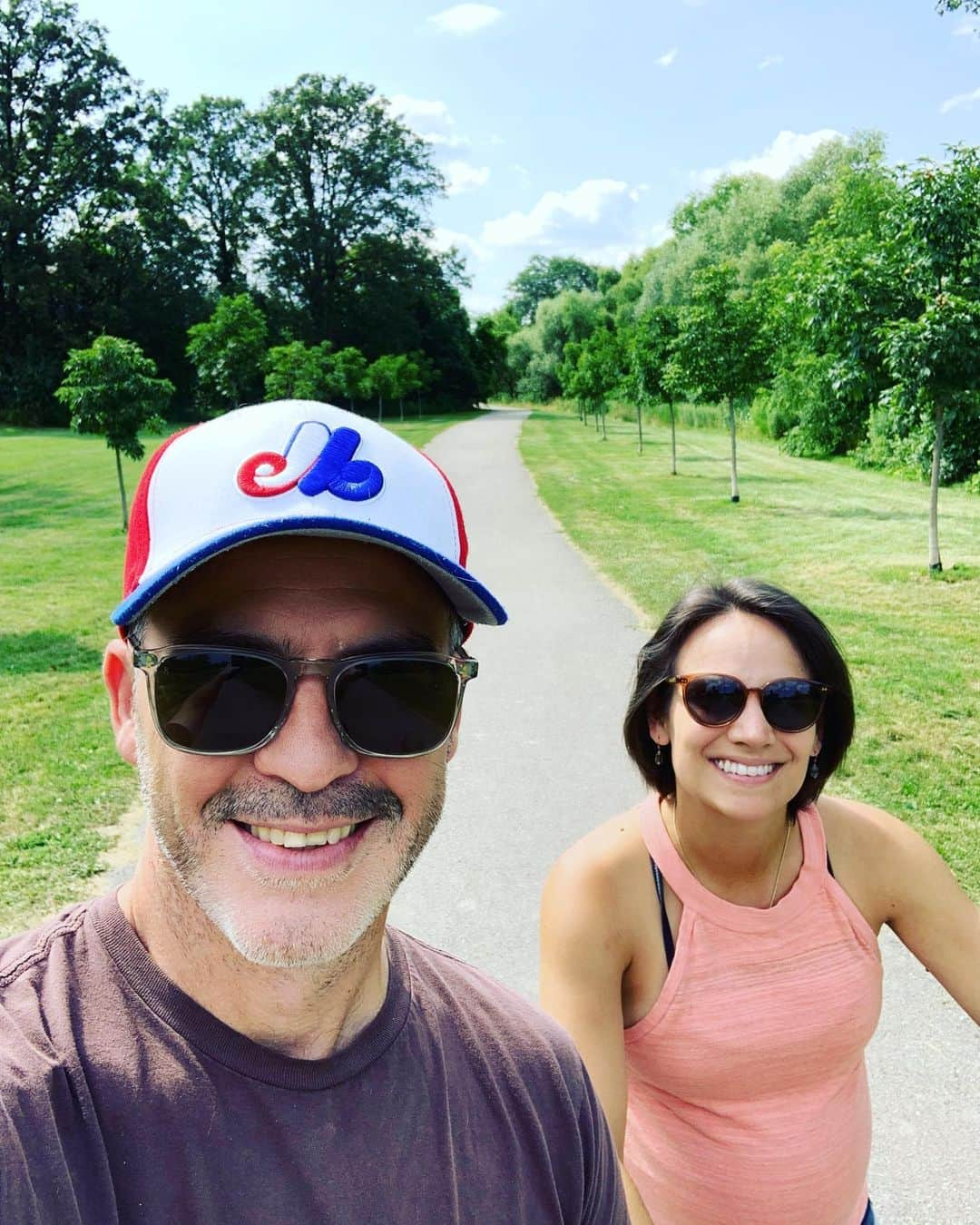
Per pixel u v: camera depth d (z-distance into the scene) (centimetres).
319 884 44
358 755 46
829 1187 77
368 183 2839
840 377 564
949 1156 134
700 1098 76
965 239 508
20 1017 42
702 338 884
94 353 774
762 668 76
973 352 496
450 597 51
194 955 44
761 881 77
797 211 2109
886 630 417
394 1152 45
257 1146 42
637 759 84
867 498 901
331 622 46
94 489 1087
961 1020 162
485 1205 47
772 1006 74
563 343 3728
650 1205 81
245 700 44
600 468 1269
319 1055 45
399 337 2930
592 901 75
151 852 46
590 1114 54
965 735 288
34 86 2417
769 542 667
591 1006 73
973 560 570
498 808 250
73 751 286
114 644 52
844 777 257
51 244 2431
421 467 51
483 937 189
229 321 1961
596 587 547
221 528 45
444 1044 50
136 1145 40
